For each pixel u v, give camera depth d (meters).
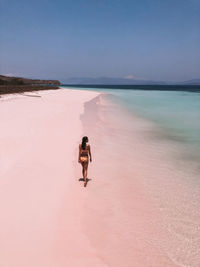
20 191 6.14
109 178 7.53
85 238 4.58
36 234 4.55
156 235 4.80
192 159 9.59
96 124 16.08
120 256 4.16
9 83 79.88
